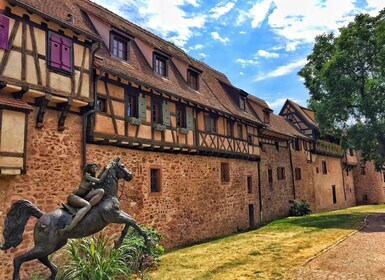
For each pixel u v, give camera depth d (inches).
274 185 848.9
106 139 388.2
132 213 430.9
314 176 1082.1
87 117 375.9
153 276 323.9
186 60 645.9
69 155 352.5
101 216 223.3
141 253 344.5
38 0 342.6
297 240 479.8
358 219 698.8
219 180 626.5
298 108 1150.3
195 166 565.6
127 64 452.8
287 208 894.4
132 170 437.7
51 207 328.8
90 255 270.4
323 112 753.0
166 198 490.9
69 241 288.8
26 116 295.0
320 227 601.6
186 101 516.7
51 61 321.7
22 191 307.0
